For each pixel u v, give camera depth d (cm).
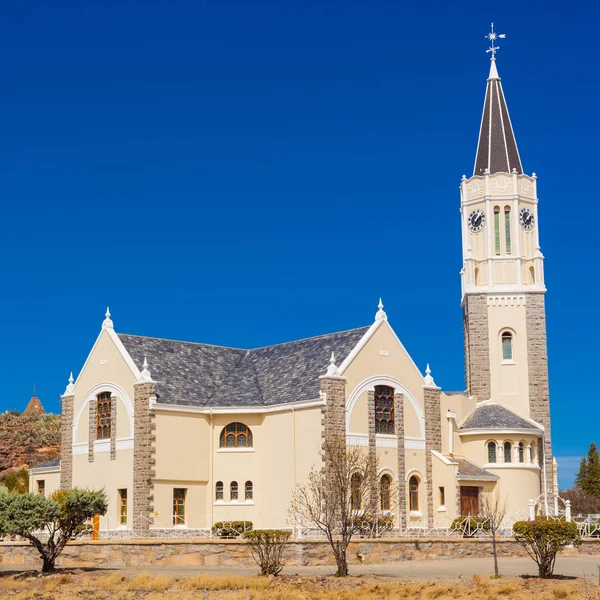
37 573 5075
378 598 4038
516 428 7731
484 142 8856
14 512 5041
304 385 7044
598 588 4119
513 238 8550
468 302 8494
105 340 7362
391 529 6719
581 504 11856
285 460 6831
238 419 7088
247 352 8125
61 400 7581
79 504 5259
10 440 11131
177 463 6850
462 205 8794
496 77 8944
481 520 7012
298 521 6462
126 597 4228
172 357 7488
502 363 8356
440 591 4162
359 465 5828
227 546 5531
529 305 8431
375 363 7088
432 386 7431
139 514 6688
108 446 7106
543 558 4653
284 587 4391
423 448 7262
